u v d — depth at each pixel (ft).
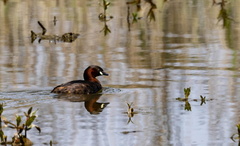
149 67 54.65
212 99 44.04
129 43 66.13
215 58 57.98
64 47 64.85
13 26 76.95
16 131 36.60
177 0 98.22
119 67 54.85
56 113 40.47
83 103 43.34
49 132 36.32
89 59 58.34
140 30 74.18
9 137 35.45
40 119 39.06
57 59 58.49
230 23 77.25
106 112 40.93
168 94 45.68
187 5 92.79
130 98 44.73
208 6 90.94
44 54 61.05
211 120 38.75
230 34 70.33
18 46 65.41
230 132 36.29
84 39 69.15
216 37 68.74
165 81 49.70
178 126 37.55
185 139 34.96
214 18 80.84
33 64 56.44
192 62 56.34
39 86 47.83
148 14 85.61
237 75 51.19
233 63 55.77
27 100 43.57
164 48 63.16
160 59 57.88
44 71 53.47
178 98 44.24
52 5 93.71
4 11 88.12
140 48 63.36
